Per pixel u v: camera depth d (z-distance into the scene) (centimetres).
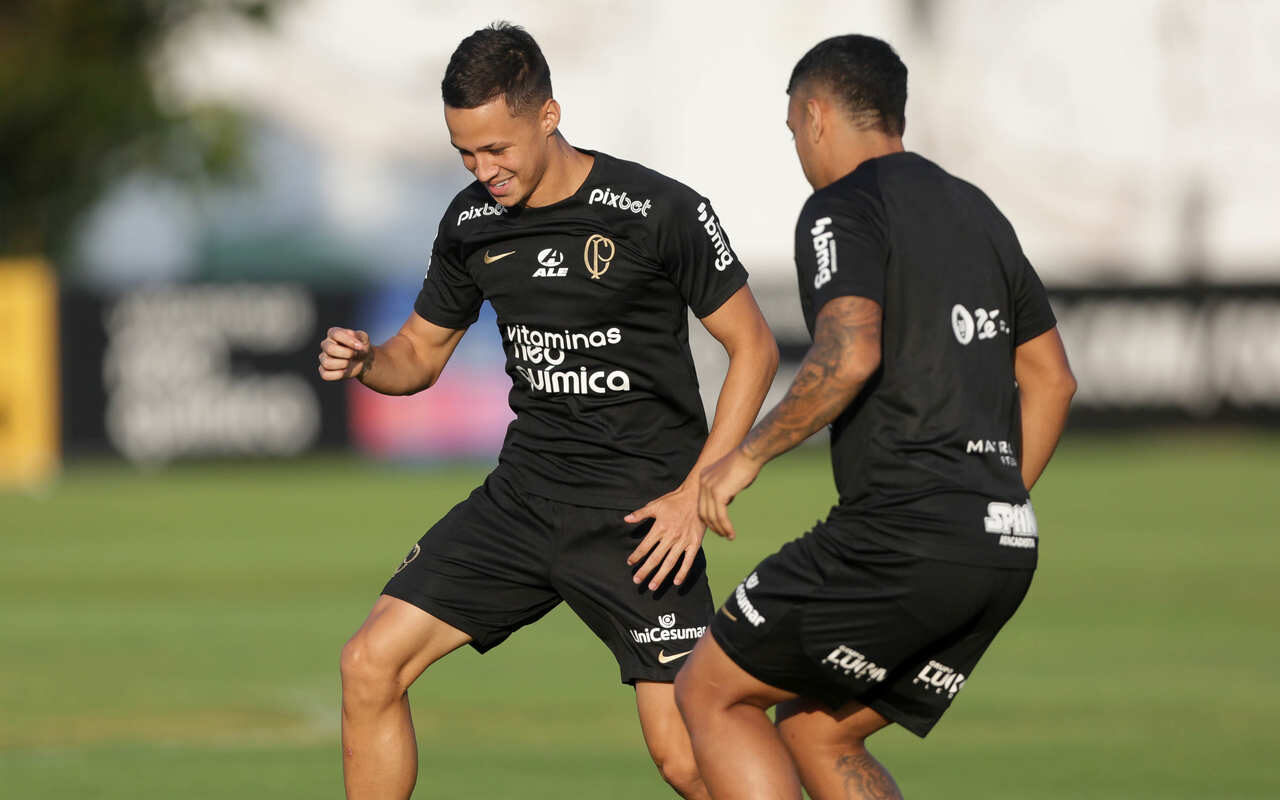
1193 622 3753
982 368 1517
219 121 12438
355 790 1766
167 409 7544
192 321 7544
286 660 3306
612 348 1759
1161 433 8006
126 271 16900
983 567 1480
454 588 1775
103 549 5112
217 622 3788
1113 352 7994
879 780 1628
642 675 1745
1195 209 12225
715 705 1575
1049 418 1627
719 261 1741
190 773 2291
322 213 16312
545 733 2605
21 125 11906
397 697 1766
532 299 1767
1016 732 2616
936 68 12581
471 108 1667
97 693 2956
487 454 7619
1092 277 8050
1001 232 1569
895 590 1483
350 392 7606
